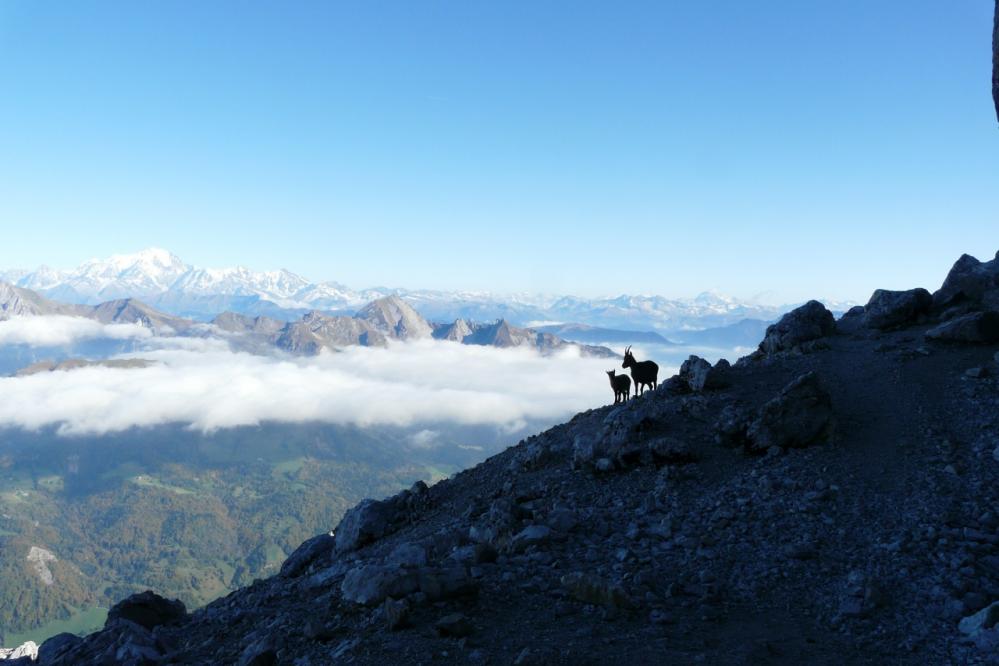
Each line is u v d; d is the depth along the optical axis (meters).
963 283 36.09
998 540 16.17
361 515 28.34
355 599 15.17
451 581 15.30
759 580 15.86
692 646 12.57
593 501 22.95
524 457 30.91
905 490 19.33
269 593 22.42
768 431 23.67
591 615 14.10
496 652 12.33
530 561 17.70
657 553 17.80
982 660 11.47
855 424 24.39
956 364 27.83
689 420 27.50
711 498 21.08
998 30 27.34
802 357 33.16
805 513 18.98
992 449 20.56
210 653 16.28
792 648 12.60
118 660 16.66
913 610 13.80
